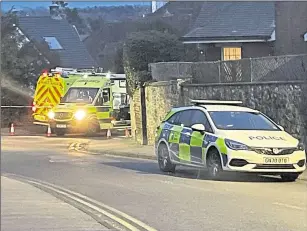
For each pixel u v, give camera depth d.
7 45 55.38
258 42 43.47
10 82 53.88
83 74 44.84
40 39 74.69
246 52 43.72
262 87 24.88
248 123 19.62
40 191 16.86
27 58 57.47
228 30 44.06
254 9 45.94
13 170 23.00
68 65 72.94
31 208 14.00
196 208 14.27
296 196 15.95
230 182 18.67
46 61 61.62
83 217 13.08
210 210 13.98
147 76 34.72
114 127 43.12
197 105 21.11
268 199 15.46
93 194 16.61
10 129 47.00
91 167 23.88
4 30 58.28
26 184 18.31
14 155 29.36
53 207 14.21
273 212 13.63
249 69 26.19
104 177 20.50
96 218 13.02
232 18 45.34
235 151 18.11
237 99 26.23
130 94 36.75
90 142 36.53
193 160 19.98
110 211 13.94
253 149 18.12
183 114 21.33
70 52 75.19
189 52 42.38
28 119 51.53
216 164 18.77
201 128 19.62
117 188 17.72
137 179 19.81
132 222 12.68
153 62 37.53
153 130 32.91
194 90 29.20
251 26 44.16
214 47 43.91
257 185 18.03
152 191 17.03
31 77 56.25
